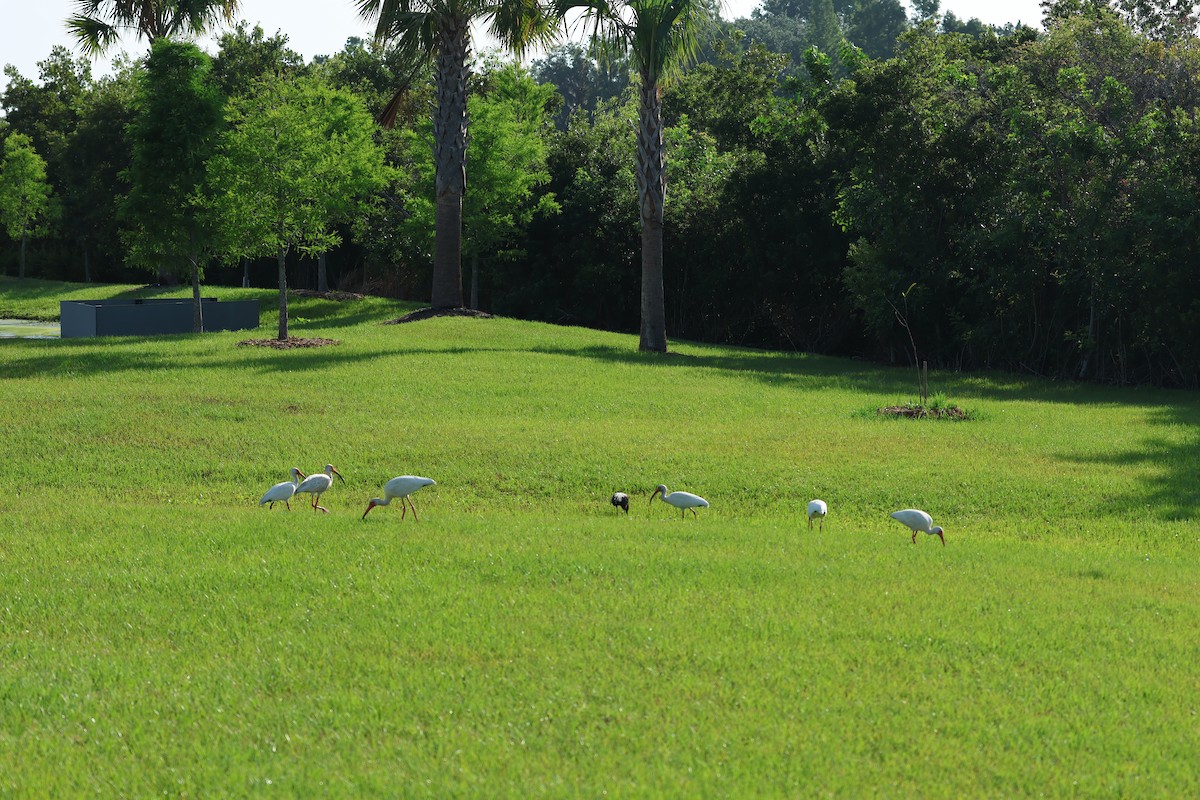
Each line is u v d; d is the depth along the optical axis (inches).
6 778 233.0
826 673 294.0
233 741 251.6
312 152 1168.8
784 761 242.1
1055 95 1269.7
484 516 526.0
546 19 1224.8
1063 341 1231.5
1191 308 1099.9
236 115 1263.5
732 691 280.7
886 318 1290.6
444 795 225.0
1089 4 1483.8
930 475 619.5
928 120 1272.1
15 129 2691.9
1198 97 1231.5
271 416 773.3
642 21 1194.6
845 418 814.5
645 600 358.0
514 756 243.1
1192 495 577.9
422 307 1679.4
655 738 254.2
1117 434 760.3
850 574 398.6
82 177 2368.4
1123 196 1165.1
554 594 365.1
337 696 275.6
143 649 312.0
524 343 1227.9
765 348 1697.8
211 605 350.9
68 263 2610.7
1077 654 315.0
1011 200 1234.6
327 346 1130.7
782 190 1537.9
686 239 1691.7
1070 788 233.1
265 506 548.7
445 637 319.3
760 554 430.9
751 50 1772.9
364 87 2207.2
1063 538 502.0
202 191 1239.5
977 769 241.8
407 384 912.9
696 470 628.4
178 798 225.5
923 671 298.2
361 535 454.9
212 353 1075.9
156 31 1353.3
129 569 396.5
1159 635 331.9
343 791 226.5
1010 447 705.0
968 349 1316.4
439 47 1321.4
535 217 1801.2
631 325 1846.7
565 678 289.0
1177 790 234.1
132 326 1424.7
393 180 1836.9
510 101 1769.2
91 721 261.1
